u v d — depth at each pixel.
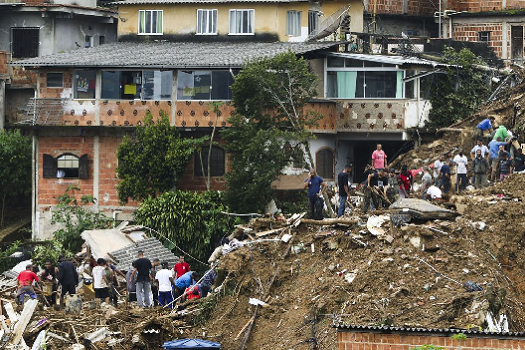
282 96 62.16
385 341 30.98
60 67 67.56
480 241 42.59
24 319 41.00
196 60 66.62
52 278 48.41
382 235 43.94
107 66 66.88
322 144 65.56
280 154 60.75
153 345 42.31
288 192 61.97
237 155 62.12
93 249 59.16
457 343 30.47
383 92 66.62
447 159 58.41
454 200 47.19
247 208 61.09
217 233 61.59
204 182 66.06
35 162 68.56
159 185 65.25
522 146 54.88
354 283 41.84
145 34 75.88
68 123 67.25
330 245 45.50
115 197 67.50
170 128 65.69
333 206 56.06
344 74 67.31
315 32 75.25
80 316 43.69
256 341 42.06
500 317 38.31
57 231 65.44
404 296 40.16
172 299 48.09
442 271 41.19
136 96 67.12
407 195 50.47
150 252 59.50
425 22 84.12
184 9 75.25
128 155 65.69
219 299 44.78
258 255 46.81
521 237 42.78
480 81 66.44
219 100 65.75
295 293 44.31
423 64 65.56
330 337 39.59
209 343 36.44
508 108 62.69
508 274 41.81
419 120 65.69
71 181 68.12
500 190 48.16
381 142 67.62
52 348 40.44
